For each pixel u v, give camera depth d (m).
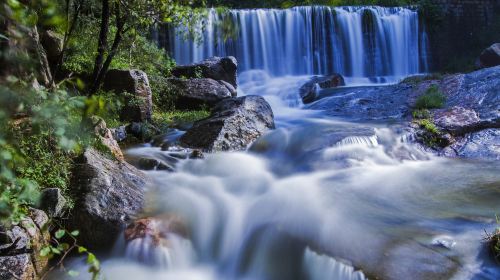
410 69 20.59
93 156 6.02
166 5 7.15
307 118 11.41
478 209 6.04
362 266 4.52
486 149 8.70
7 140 2.23
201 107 11.41
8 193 2.86
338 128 9.38
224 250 5.40
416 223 5.53
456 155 8.70
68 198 5.30
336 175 7.48
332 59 18.89
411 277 4.36
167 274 4.93
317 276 4.71
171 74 13.08
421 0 21.41
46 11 2.28
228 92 11.72
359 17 19.38
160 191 6.27
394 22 20.06
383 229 5.31
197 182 6.85
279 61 17.91
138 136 9.02
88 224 5.20
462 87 11.29
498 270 4.45
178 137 9.00
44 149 5.41
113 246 5.22
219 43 16.52
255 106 9.70
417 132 9.20
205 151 8.33
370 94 12.78
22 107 2.06
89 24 9.52
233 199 6.26
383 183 7.14
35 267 4.48
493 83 10.83
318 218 5.61
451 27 21.58
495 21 22.00
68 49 9.20
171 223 5.35
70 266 4.95
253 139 9.08
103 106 2.41
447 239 4.98
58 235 2.93
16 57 2.06
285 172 7.65
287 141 8.73
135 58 12.00
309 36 18.44
